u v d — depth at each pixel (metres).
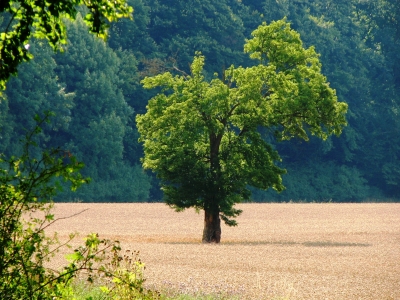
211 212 99.75
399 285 60.81
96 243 22.69
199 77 101.81
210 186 98.25
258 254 86.44
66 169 21.39
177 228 135.50
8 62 24.09
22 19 23.94
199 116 99.25
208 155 101.25
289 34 104.88
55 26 24.50
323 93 100.62
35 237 21.83
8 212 21.42
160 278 59.81
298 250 93.31
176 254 83.62
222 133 97.50
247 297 50.44
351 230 135.50
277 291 55.03
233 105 101.88
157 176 99.00
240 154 100.12
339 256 86.38
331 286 59.59
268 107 99.44
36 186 21.30
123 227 135.38
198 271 67.12
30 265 21.81
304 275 67.00
